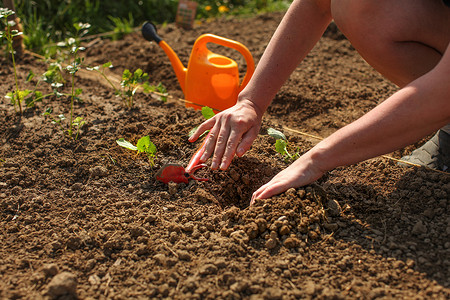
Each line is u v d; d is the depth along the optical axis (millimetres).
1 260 1703
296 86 3189
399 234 1791
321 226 1825
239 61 3561
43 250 1754
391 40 1890
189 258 1716
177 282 1615
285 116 2967
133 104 2836
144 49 3758
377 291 1542
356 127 1647
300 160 1873
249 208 1872
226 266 1658
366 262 1675
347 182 2109
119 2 4672
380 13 1849
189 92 2762
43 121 2582
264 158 2258
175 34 4074
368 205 1935
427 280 1583
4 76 3121
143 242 1794
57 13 4281
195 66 2674
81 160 2262
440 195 1946
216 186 2094
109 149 2354
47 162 2256
